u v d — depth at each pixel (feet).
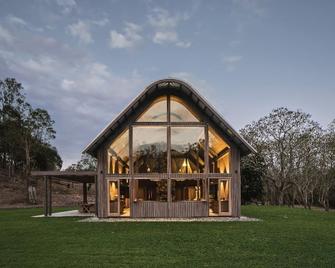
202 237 44.96
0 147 209.15
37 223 63.46
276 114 155.43
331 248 37.35
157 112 74.69
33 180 180.55
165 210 72.23
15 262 31.58
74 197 185.88
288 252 35.42
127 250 36.78
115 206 72.84
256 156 144.97
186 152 73.97
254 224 59.26
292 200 173.78
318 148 150.30
